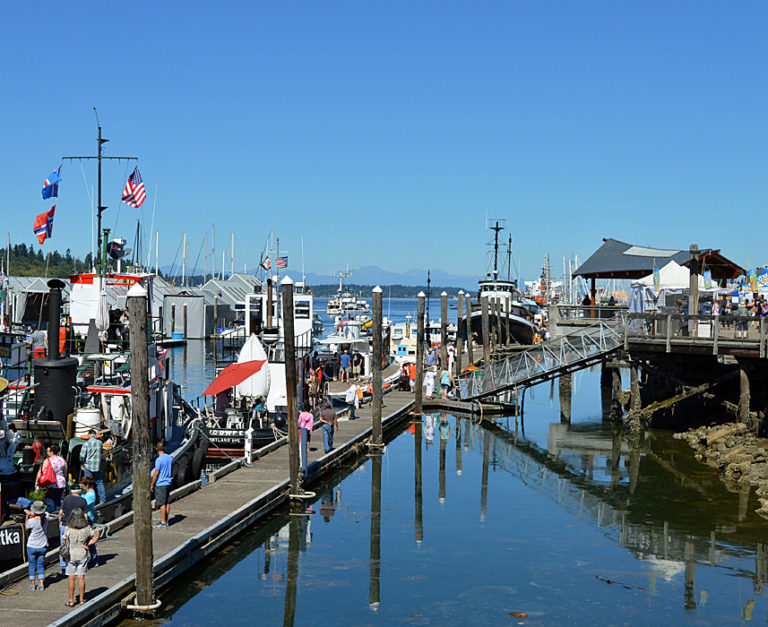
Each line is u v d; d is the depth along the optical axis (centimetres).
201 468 2697
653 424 3994
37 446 1970
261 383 3381
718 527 2298
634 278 5762
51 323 2041
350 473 3095
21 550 1639
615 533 2258
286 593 1786
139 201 3409
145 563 1602
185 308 10238
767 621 1648
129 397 2347
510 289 7194
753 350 3183
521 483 2912
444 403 4797
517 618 1656
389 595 1781
